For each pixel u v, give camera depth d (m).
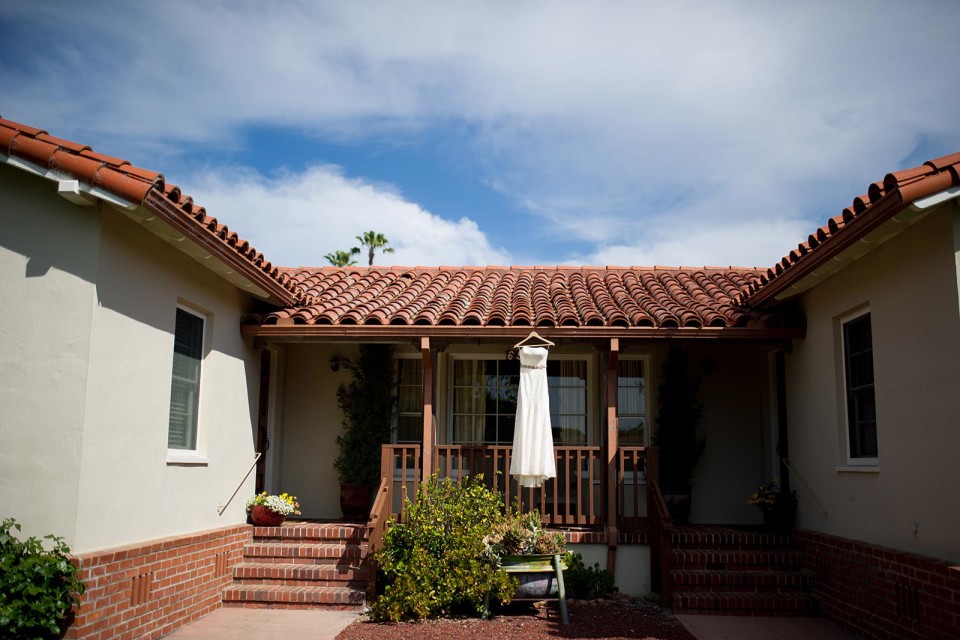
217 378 8.66
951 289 5.97
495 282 12.12
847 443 8.07
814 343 8.81
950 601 5.66
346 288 11.42
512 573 8.12
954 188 5.74
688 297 10.67
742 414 11.12
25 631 5.29
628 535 9.02
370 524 8.38
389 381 11.25
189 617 7.54
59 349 6.00
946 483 6.02
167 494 7.36
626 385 11.38
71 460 5.84
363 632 7.36
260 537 9.35
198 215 6.98
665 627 7.61
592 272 13.39
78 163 5.84
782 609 8.16
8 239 6.23
